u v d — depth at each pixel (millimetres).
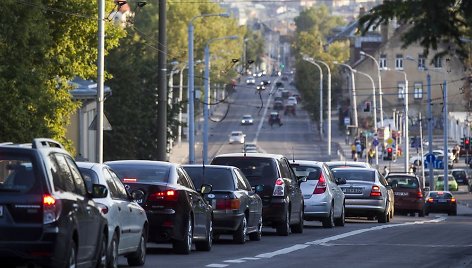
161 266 46156
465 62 38500
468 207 159750
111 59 167250
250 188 63750
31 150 34969
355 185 90562
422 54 38188
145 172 51344
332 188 80875
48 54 79312
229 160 68875
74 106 86312
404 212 121500
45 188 34531
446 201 133250
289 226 71312
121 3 93688
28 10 76312
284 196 68438
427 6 36469
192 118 133625
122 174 50969
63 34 88375
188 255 52250
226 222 59250
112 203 41812
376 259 52031
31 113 76188
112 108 166875
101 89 83062
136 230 45156
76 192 37031
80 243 36500
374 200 90188
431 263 50125
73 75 86438
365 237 68688
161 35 110125
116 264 42094
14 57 75500
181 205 50969
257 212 64375
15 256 34188
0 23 74375
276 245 61000
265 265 47625
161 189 50531
